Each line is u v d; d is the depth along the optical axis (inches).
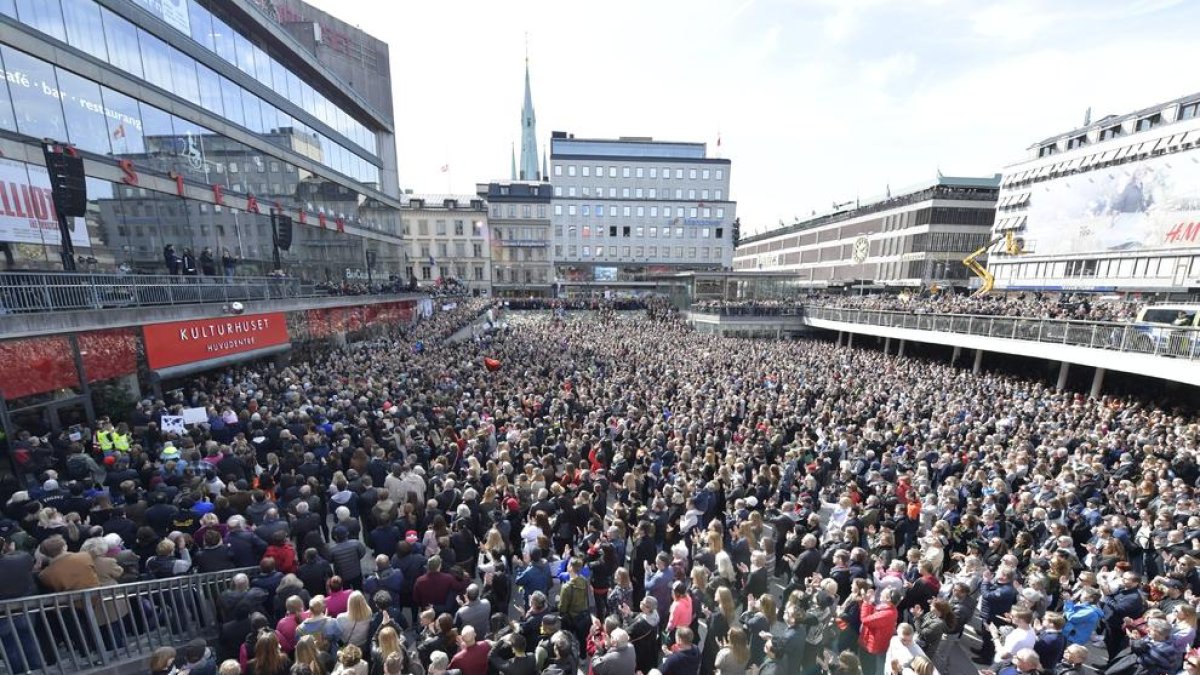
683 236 3400.6
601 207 3358.8
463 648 195.2
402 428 478.9
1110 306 980.6
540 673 191.3
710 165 3378.4
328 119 1294.3
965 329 1021.8
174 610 236.4
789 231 4119.1
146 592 223.8
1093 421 605.0
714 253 3417.8
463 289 2581.2
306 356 938.1
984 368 1194.6
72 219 578.6
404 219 2930.6
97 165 615.5
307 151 1183.6
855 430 540.4
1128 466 421.1
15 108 512.4
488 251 2997.0
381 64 1667.1
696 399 623.5
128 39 667.4
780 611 289.1
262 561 237.5
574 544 344.8
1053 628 207.3
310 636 181.6
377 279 1595.7
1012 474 408.8
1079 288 1862.7
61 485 320.8
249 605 213.5
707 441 464.8
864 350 1423.5
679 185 3385.8
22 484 366.6
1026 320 885.2
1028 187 2130.9
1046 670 203.8
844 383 797.2
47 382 452.8
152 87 708.7
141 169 687.1
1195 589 248.5
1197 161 1489.9
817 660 220.8
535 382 690.8
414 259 2967.5
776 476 388.5
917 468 405.4
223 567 257.4
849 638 229.0
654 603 227.1
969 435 502.9
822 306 1563.7
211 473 355.9
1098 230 1796.3
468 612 221.9
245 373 718.5
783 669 204.1
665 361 968.9
